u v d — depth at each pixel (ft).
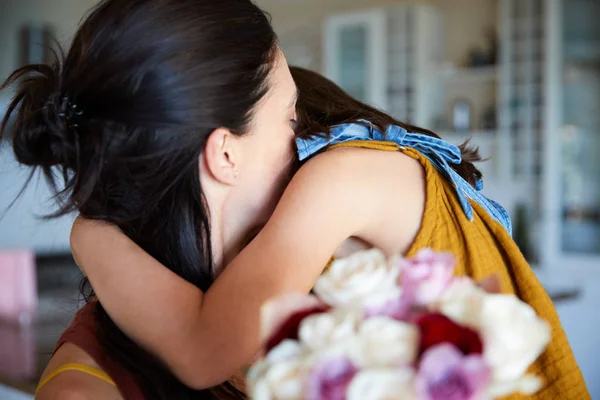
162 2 2.35
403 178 2.54
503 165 13.91
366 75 15.66
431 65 15.02
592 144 12.98
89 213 2.52
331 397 1.25
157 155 2.40
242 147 2.56
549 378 2.43
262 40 2.58
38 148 2.53
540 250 13.20
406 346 1.29
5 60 15.96
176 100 2.33
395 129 2.71
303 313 1.44
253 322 2.11
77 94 2.38
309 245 2.32
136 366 2.37
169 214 2.67
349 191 2.40
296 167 2.71
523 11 13.57
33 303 8.07
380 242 2.56
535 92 13.44
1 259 7.98
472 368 1.22
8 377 5.49
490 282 1.58
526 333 1.33
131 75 2.31
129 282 2.33
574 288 10.56
